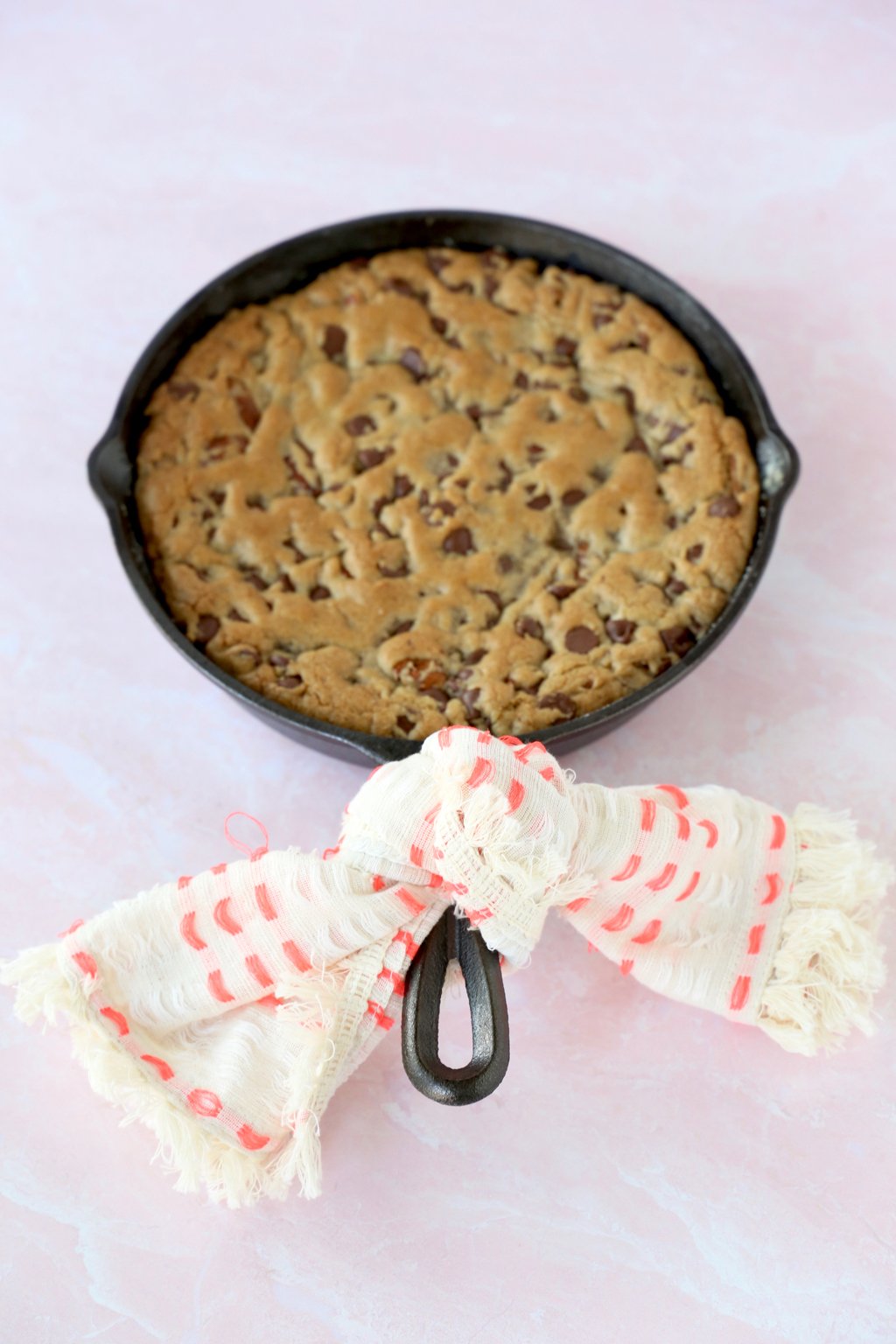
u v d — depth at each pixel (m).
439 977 0.64
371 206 0.88
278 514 0.75
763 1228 0.66
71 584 0.79
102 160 0.90
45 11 0.94
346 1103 0.68
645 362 0.78
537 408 0.77
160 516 0.74
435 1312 0.65
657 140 0.90
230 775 0.75
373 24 0.94
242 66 0.93
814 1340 0.64
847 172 0.89
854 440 0.82
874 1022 0.69
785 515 0.80
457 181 0.89
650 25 0.94
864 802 0.74
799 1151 0.67
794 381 0.83
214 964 0.65
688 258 0.87
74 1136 0.68
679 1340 0.64
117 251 0.87
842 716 0.76
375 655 0.72
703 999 0.67
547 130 0.91
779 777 0.74
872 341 0.84
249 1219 0.66
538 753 0.65
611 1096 0.68
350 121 0.91
